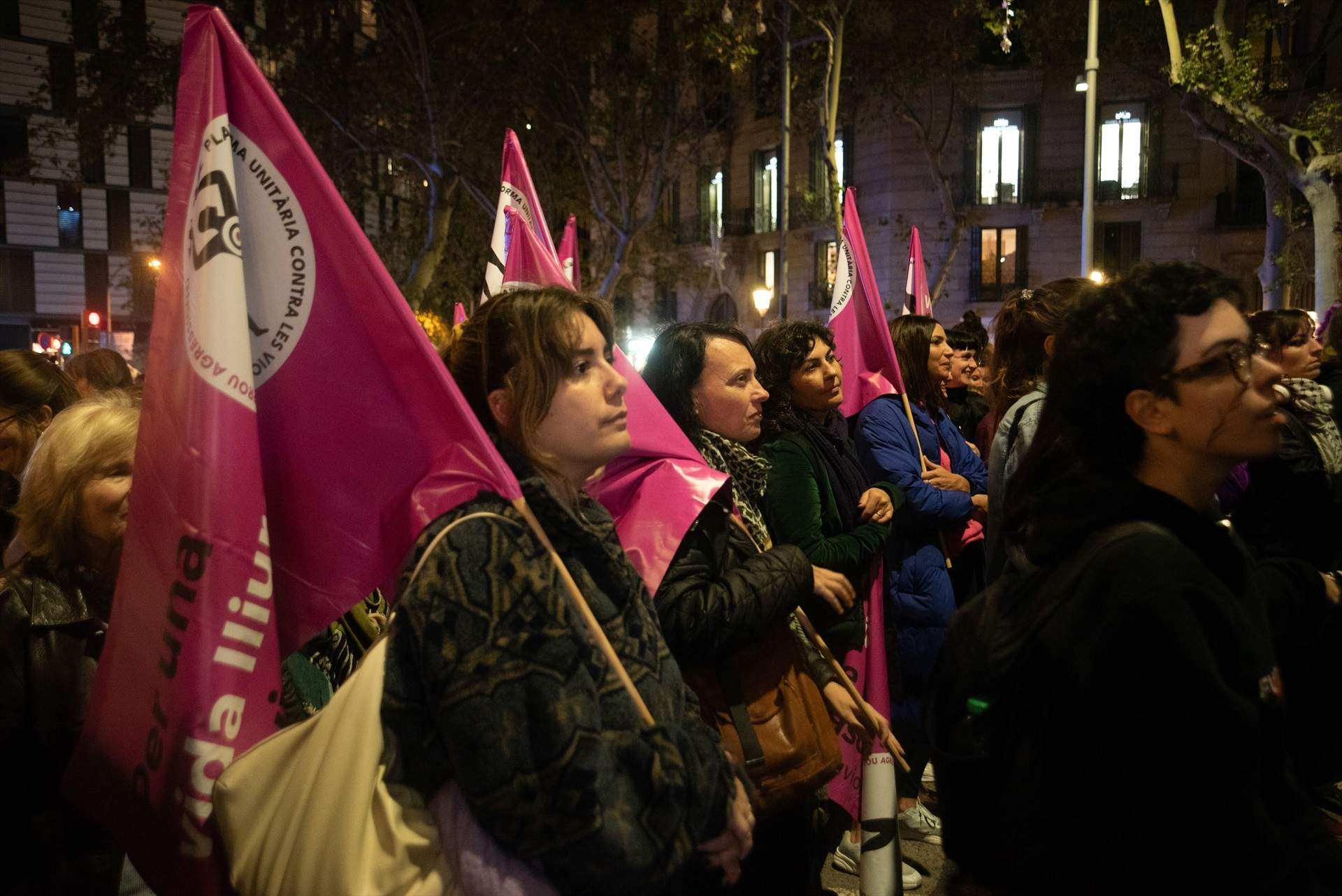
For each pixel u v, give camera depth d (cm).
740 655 241
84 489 204
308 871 154
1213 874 131
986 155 3017
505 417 184
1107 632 135
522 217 308
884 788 274
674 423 255
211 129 182
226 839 161
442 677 149
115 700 180
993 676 150
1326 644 228
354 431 182
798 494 303
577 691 152
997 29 2195
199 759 167
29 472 207
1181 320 145
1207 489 151
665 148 2448
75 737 199
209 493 173
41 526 205
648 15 2283
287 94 2344
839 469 318
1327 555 329
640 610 184
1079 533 147
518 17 2158
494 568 154
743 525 268
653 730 161
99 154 2381
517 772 146
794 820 251
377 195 2977
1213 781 129
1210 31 1576
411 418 179
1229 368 142
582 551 177
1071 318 157
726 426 288
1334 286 1530
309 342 182
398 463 181
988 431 529
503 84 2292
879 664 313
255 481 177
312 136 2428
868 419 383
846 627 303
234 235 180
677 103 2448
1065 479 155
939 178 2744
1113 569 137
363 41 2714
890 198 3064
